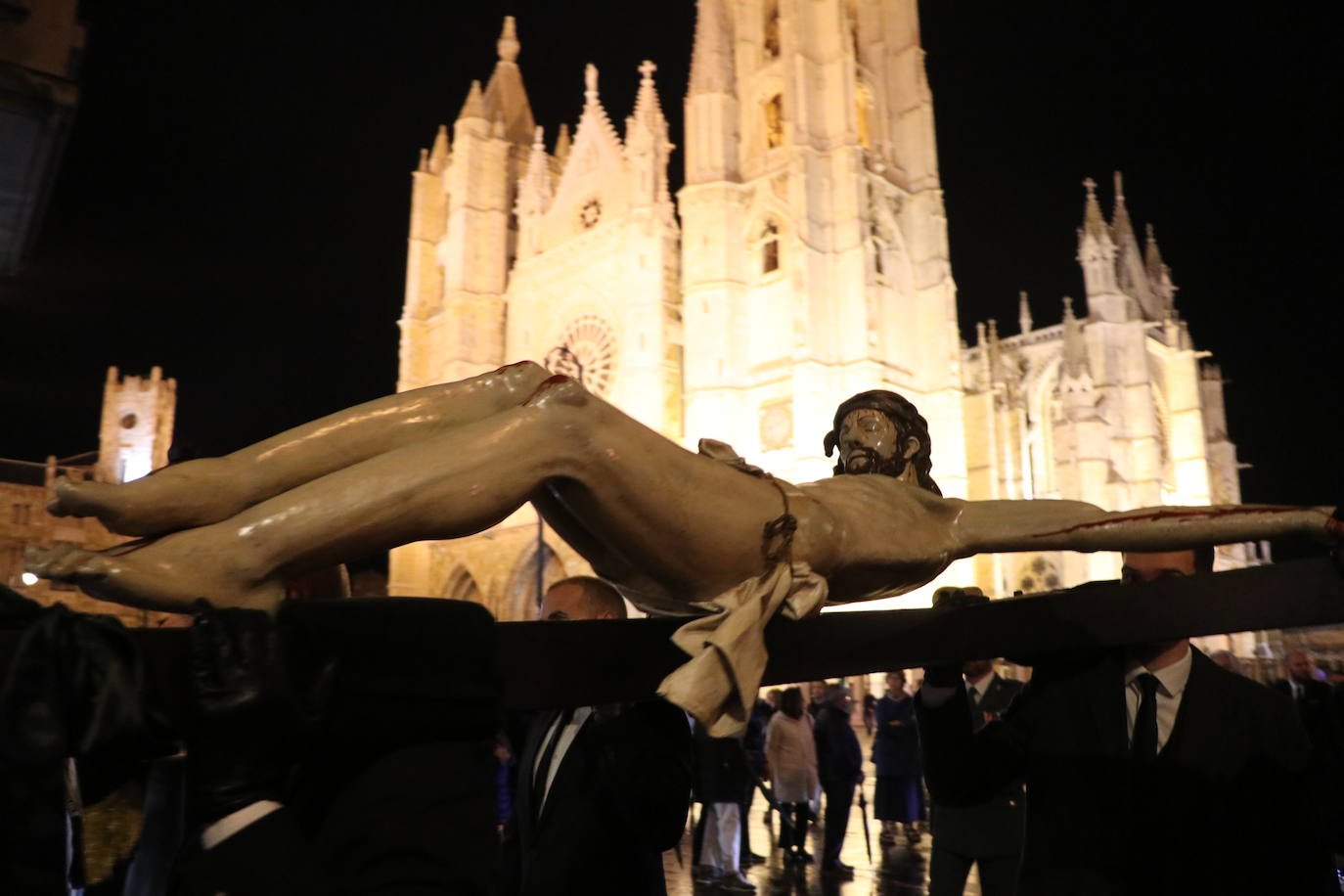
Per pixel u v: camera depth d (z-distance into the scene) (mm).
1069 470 54406
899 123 53062
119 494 1972
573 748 3613
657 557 2506
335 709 1766
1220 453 75562
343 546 2008
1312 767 3414
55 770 1508
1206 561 3615
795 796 14469
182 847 1844
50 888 1460
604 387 50062
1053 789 3502
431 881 1847
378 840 1844
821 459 43562
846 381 45062
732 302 47562
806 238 45656
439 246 60156
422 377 58062
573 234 53562
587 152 54000
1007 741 3707
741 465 2938
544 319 54188
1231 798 3314
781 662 2594
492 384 2514
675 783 3201
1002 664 23375
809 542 2814
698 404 46531
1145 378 61844
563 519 2592
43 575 1799
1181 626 2918
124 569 1819
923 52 53750
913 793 15500
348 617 1799
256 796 1775
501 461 2166
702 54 51125
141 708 1557
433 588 52938
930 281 49688
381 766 1922
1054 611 3109
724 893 12016
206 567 1902
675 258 50375
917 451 3904
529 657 2084
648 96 51625
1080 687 3578
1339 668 12039
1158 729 3480
